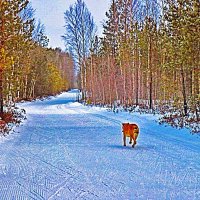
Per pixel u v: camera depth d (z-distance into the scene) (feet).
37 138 53.98
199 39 69.46
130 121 79.10
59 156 39.01
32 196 24.25
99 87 163.94
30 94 208.54
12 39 75.05
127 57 124.26
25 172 31.42
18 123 75.72
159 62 114.62
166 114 81.82
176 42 78.02
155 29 110.83
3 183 27.73
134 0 123.13
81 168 32.91
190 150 42.19
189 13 69.72
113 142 49.57
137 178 29.09
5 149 43.68
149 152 41.24
